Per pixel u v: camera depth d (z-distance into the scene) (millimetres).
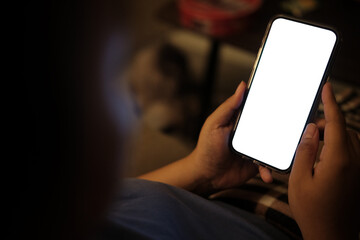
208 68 1497
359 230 518
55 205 218
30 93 191
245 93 666
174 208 500
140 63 1984
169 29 2207
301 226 521
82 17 190
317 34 627
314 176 524
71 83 197
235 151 667
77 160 213
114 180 245
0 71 184
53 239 228
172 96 1820
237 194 765
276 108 651
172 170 697
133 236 425
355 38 1180
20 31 181
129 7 219
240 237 525
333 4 1322
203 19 1221
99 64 207
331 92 588
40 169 205
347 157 518
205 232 522
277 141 648
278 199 731
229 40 1218
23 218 213
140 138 1630
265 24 1262
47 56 188
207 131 659
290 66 645
